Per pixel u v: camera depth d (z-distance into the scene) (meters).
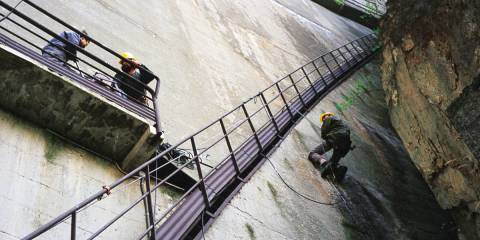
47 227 3.48
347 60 21.66
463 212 9.70
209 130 9.54
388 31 12.09
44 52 5.97
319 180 10.27
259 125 11.37
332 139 10.24
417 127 10.58
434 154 9.92
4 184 5.11
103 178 6.24
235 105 11.59
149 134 6.35
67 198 5.59
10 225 4.82
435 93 9.38
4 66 5.58
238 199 7.71
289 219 8.34
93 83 6.48
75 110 6.07
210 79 11.94
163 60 10.99
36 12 8.81
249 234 7.22
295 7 24.64
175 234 6.03
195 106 10.13
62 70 6.11
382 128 16.45
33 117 6.01
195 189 7.03
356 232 9.48
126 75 6.61
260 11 20.47
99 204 5.88
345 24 27.84
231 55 14.50
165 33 12.44
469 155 8.52
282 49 18.45
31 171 5.50
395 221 10.80
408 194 12.46
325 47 22.20
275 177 9.19
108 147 6.47
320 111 14.30
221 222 6.93
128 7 12.14
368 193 11.15
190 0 15.95
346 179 10.98
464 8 8.20
